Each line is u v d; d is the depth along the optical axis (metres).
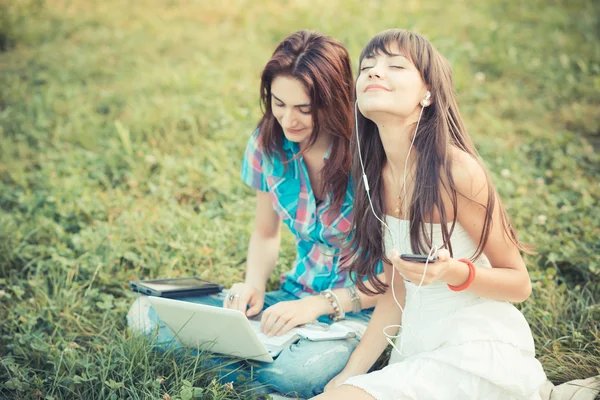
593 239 4.07
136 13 8.67
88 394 2.86
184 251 4.07
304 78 2.78
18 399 2.83
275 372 2.74
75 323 3.45
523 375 2.48
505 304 2.61
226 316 2.63
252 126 5.77
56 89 6.44
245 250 4.11
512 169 5.14
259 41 7.82
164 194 4.81
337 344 2.82
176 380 2.81
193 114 5.93
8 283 3.84
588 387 2.71
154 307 2.89
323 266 3.20
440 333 2.55
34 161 5.27
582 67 6.82
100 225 4.36
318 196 3.13
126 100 6.25
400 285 2.83
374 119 2.51
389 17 8.07
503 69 7.04
